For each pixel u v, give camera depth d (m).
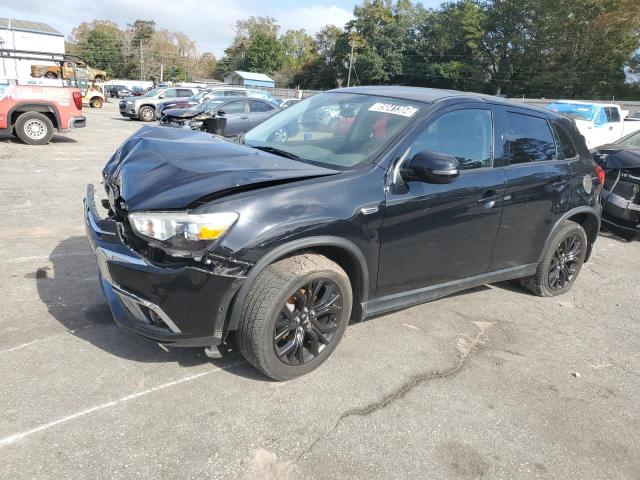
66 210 6.54
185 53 117.69
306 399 3.00
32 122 12.24
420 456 2.65
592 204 4.86
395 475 2.51
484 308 4.57
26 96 12.05
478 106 3.94
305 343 3.19
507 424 2.98
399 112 3.65
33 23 46.81
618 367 3.78
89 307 3.86
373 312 3.48
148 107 23.39
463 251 3.84
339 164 3.36
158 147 3.37
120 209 2.97
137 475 2.35
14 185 7.76
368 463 2.57
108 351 3.29
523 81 59.69
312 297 3.06
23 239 5.29
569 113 16.72
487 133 3.96
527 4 57.16
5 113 11.92
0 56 12.42
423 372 3.42
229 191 2.80
